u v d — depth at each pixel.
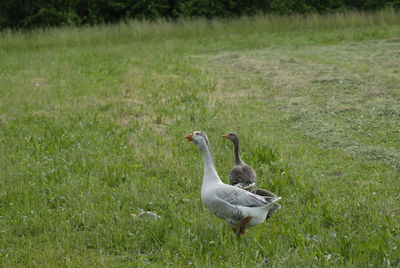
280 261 5.75
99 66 21.16
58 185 8.46
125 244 6.52
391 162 9.39
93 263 6.09
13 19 38.69
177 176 8.87
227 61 21.09
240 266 5.73
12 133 11.70
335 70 17.80
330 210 7.14
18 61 23.28
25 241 6.66
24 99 15.27
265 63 19.94
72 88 16.94
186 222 6.86
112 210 7.58
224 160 9.70
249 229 6.89
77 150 10.31
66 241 6.63
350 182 8.55
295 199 7.85
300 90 15.45
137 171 9.25
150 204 7.73
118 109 13.69
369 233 6.55
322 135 11.21
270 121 12.45
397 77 16.06
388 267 5.65
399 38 23.95
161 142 10.80
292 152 10.17
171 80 17.59
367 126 11.63
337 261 5.80
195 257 6.04
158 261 6.07
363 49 21.86
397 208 7.42
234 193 6.39
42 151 10.33
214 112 13.12
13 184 8.54
